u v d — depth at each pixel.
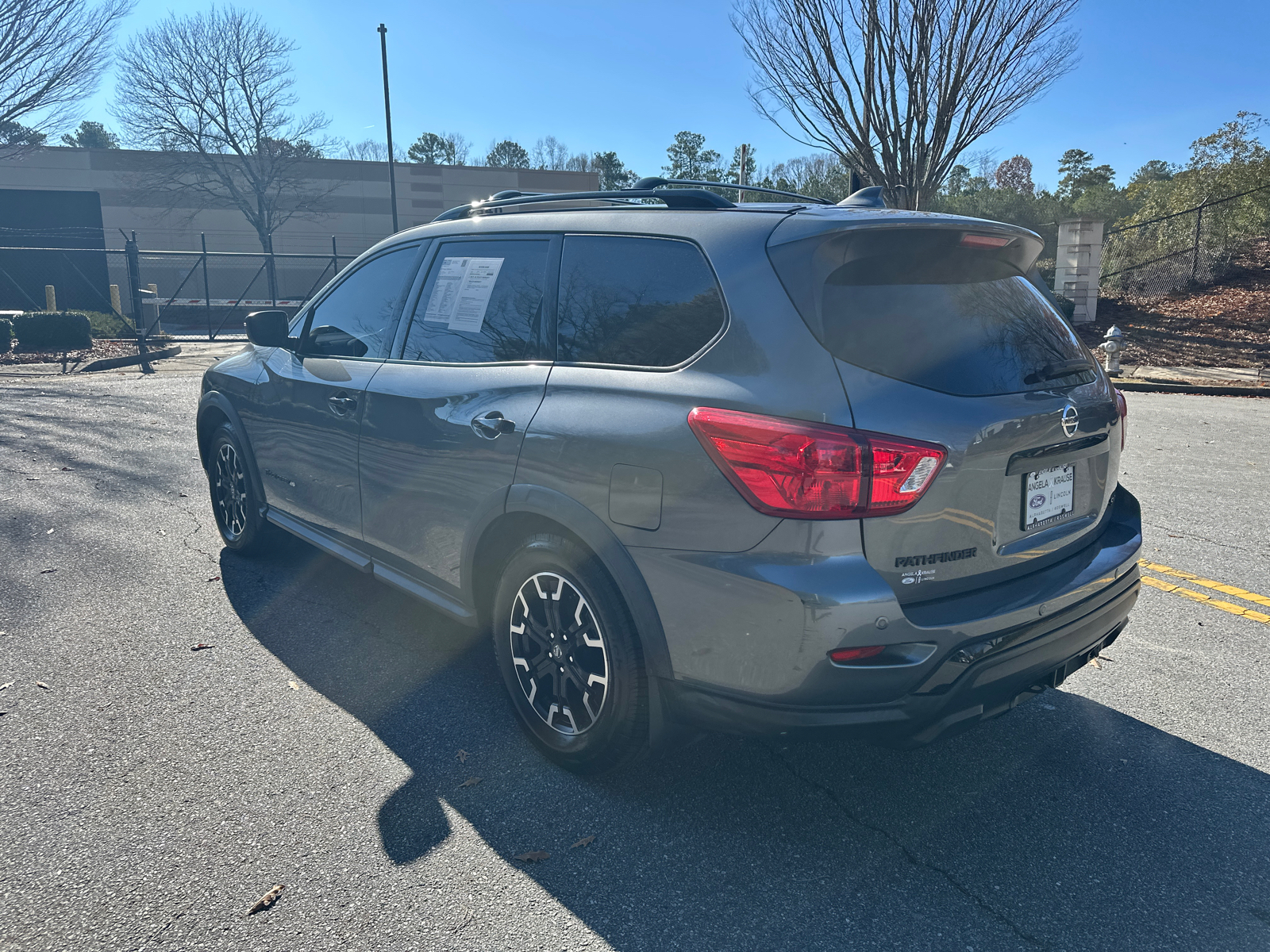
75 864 2.32
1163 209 20.95
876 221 2.30
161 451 7.59
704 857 2.42
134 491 6.18
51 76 18.39
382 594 4.33
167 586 4.37
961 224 2.40
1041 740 3.09
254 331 4.03
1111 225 23.67
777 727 2.24
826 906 2.23
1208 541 5.42
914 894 2.28
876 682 2.16
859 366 2.19
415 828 2.51
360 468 3.52
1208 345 15.41
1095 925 2.18
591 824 2.55
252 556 4.80
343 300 3.92
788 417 2.15
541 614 2.82
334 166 43.62
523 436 2.72
